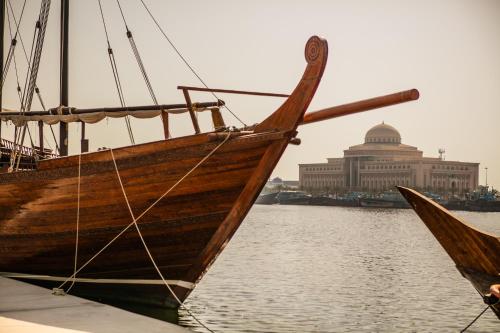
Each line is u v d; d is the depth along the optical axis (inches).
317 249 1456.7
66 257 551.2
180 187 494.6
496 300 384.2
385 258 1245.7
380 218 3860.7
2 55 794.2
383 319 602.9
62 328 356.2
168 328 360.8
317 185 7657.5
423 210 446.6
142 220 511.5
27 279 584.1
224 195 487.8
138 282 534.9
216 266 1033.5
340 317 605.0
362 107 439.5
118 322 373.4
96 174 518.3
